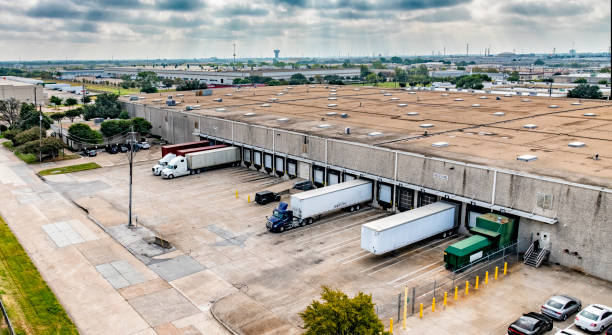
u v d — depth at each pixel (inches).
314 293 1526.8
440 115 3368.6
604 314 1294.3
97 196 2581.2
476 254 1686.8
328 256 1803.6
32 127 4037.9
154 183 2832.2
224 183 2802.7
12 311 1395.2
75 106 7022.6
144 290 1555.1
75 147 3809.1
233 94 5182.1
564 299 1373.0
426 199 2127.2
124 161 3437.5
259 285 1584.6
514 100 4185.5
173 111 3846.0
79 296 1520.7
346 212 2290.8
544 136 2541.8
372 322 1055.6
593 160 1988.2
